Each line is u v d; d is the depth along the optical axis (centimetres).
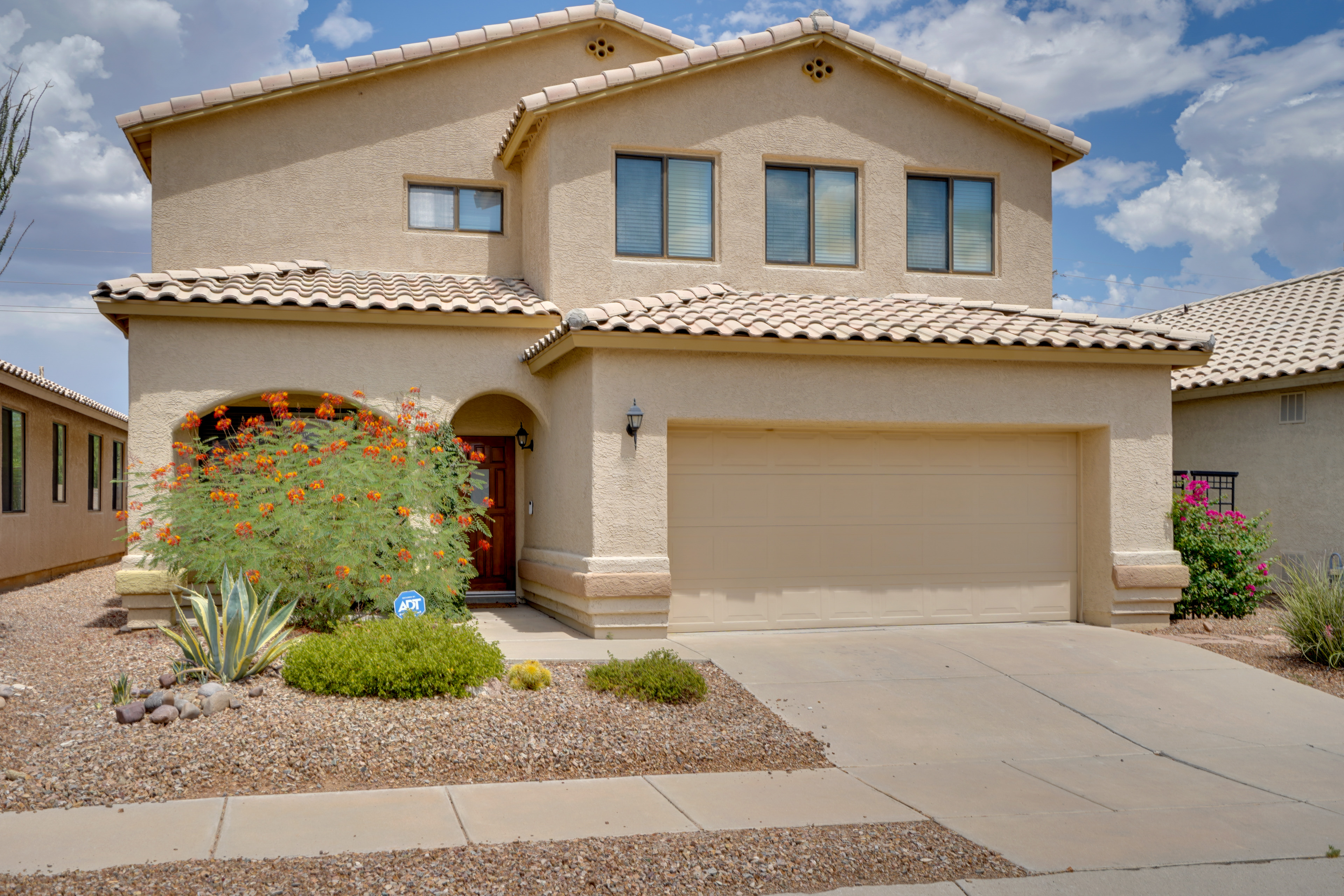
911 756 793
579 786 683
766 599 1227
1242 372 1591
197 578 1131
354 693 798
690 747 772
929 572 1277
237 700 768
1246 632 1257
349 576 1042
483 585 1494
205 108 1409
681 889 519
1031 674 1026
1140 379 1292
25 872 504
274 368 1259
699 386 1170
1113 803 692
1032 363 1259
